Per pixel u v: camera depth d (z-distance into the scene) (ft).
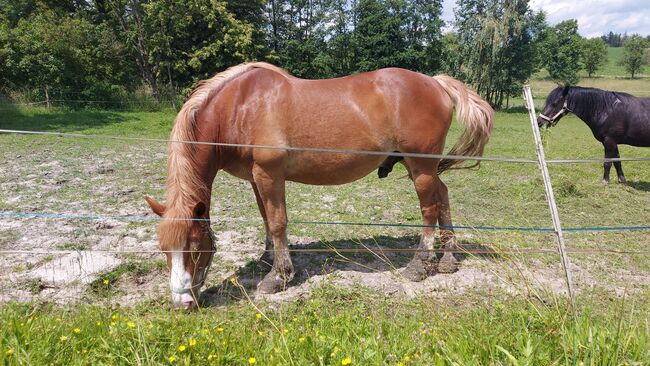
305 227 17.21
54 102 56.70
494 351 7.54
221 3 74.38
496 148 36.37
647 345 7.38
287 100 11.61
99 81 67.97
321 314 10.33
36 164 26.99
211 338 8.17
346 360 7.00
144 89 70.23
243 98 11.62
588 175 25.55
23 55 57.21
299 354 7.67
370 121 11.87
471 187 22.86
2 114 48.85
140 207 19.26
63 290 11.71
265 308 10.82
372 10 96.68
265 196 11.95
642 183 23.84
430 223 12.78
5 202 19.19
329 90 11.94
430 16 97.45
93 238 15.40
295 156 11.87
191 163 11.09
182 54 74.74
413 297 11.68
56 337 8.05
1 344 7.42
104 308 10.09
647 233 16.19
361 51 96.84
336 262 14.17
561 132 49.03
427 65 98.73
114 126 44.55
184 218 10.21
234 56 75.92
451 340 7.91
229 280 12.79
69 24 61.87
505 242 13.38
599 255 14.25
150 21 69.97
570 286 8.93
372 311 10.33
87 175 24.70
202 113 11.47
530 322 8.71
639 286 12.17
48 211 18.22
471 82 95.14
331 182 12.69
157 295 11.60
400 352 7.67
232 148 11.80
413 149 12.14
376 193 22.56
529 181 23.61
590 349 7.09
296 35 101.19
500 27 89.20
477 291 11.72
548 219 17.92
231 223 17.49
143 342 7.57
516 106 105.40
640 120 22.13
